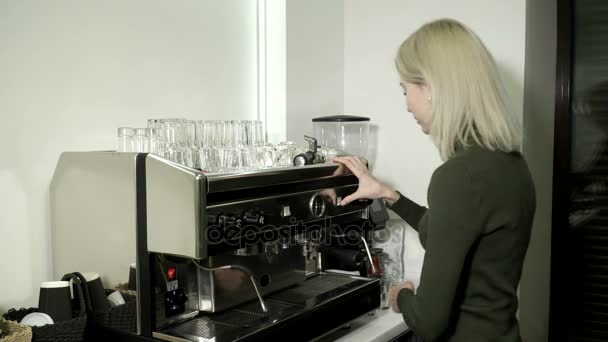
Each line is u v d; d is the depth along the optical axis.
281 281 1.48
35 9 1.40
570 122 2.32
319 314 1.35
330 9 2.25
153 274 1.17
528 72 2.02
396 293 1.21
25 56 1.39
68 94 1.48
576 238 2.35
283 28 2.03
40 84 1.42
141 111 1.67
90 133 1.54
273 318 1.26
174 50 1.77
